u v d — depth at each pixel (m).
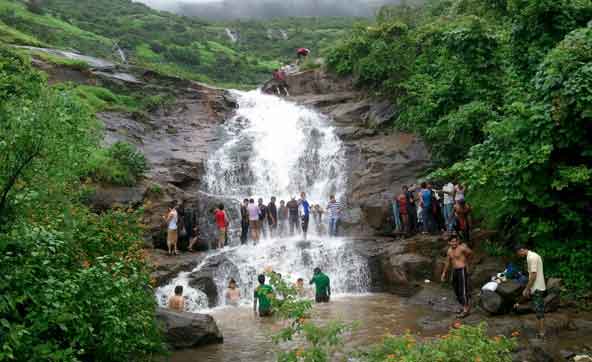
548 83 11.62
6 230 5.71
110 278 6.38
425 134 19.12
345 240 16.61
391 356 5.49
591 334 9.44
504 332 9.55
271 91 30.70
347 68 28.22
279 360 5.71
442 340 5.75
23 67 18.67
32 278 5.61
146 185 17.19
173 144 21.98
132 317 6.64
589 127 11.61
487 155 12.86
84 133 6.54
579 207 12.02
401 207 16.48
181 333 9.57
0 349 4.86
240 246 16.48
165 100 25.58
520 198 11.97
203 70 52.25
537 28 13.55
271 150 22.16
